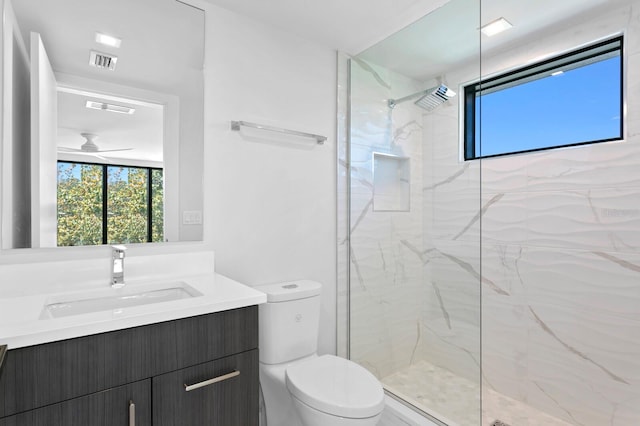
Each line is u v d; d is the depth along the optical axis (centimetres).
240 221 183
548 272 195
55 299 125
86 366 91
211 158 174
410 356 191
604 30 176
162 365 103
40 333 85
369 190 216
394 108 202
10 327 88
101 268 143
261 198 191
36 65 133
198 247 170
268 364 172
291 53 204
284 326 173
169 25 163
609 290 174
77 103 142
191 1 169
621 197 170
